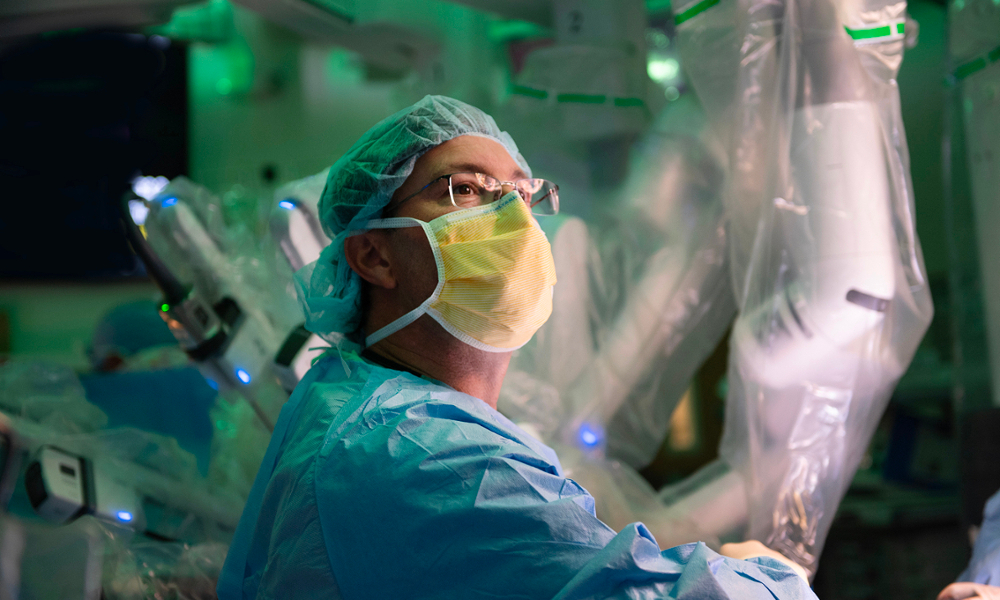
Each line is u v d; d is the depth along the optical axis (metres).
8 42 2.88
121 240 3.61
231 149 3.73
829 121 1.32
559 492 0.77
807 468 1.39
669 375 1.81
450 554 0.74
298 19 2.52
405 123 1.01
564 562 0.72
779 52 1.37
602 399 1.73
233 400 1.52
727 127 1.47
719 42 1.43
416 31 2.63
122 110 3.60
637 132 2.19
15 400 1.37
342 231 1.06
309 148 3.76
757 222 1.43
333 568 0.78
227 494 1.55
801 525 1.38
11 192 3.56
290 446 0.91
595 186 2.19
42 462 1.20
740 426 1.47
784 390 1.39
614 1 2.20
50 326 3.63
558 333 1.71
